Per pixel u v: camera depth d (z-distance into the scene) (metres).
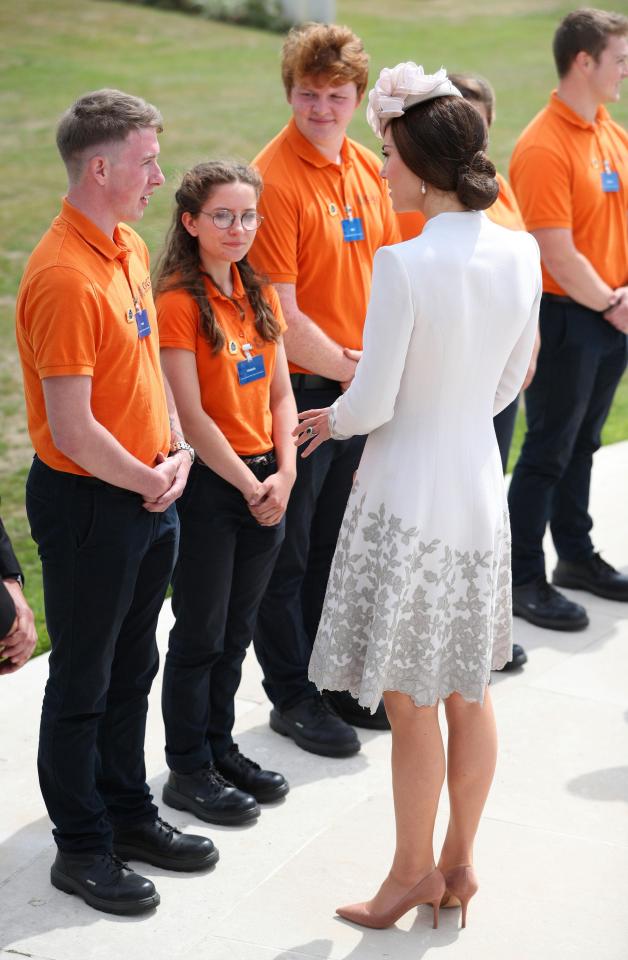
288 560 4.02
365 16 25.84
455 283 2.77
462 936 3.10
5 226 12.15
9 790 3.72
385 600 2.88
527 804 3.71
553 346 4.89
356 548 2.97
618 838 3.54
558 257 4.75
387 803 3.72
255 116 17.00
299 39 3.83
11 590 2.76
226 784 3.66
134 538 3.05
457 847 3.13
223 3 23.98
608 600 5.30
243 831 3.57
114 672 3.32
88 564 3.03
